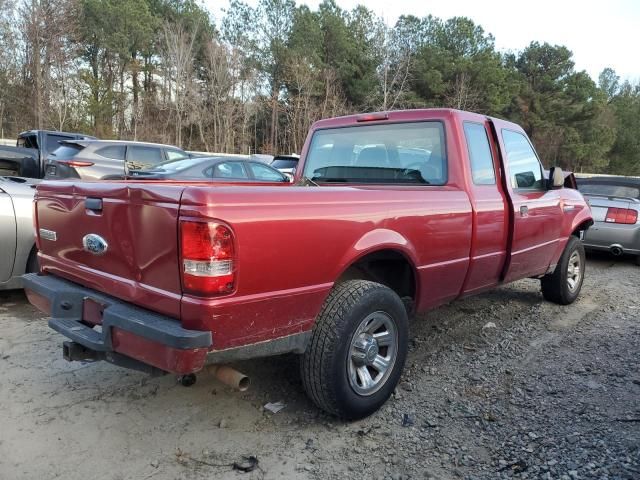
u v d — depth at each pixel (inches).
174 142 1440.7
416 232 132.8
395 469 107.0
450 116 155.4
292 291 106.0
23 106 1201.4
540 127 1903.3
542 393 139.6
